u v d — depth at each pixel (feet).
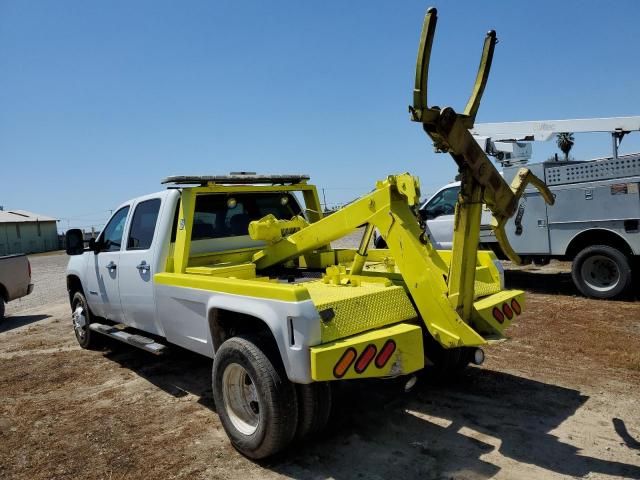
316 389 11.85
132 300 17.81
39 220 176.04
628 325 22.76
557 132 35.37
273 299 11.28
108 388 18.19
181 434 13.96
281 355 11.12
